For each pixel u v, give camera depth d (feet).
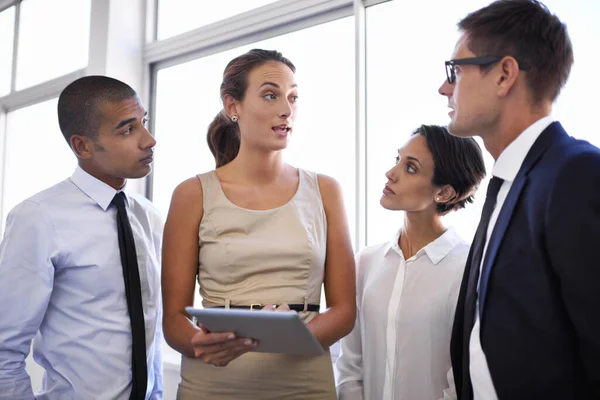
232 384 4.85
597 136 6.14
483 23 3.87
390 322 5.23
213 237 5.07
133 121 5.48
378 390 5.22
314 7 8.71
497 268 3.50
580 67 6.28
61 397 5.37
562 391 3.21
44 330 5.47
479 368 3.56
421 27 7.71
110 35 10.66
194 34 10.27
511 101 3.81
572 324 3.14
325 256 5.25
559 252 3.12
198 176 5.33
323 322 4.82
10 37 14.42
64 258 5.35
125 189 5.98
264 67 5.06
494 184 3.96
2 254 5.30
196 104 10.43
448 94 4.14
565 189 3.20
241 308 4.87
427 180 5.24
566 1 6.40
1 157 14.26
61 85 12.48
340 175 8.38
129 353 5.44
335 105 8.54
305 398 4.86
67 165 12.67
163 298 5.06
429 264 5.27
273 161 5.24
